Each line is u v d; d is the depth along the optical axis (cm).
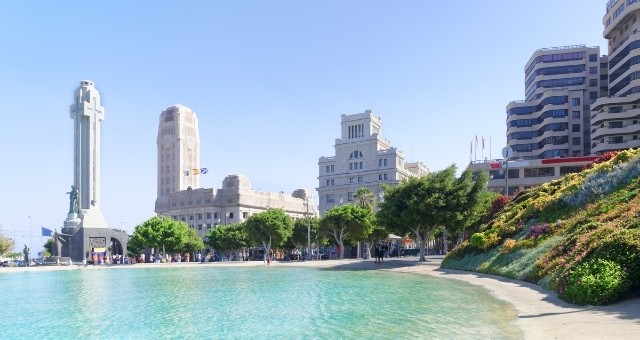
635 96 10019
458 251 4216
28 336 1524
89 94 9475
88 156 9281
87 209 8956
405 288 2620
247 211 16875
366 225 7425
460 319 1575
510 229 3694
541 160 9775
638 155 3238
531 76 13838
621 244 1758
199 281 3628
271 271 4838
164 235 8475
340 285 2916
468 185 4806
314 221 9119
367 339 1307
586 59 12694
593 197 3177
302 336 1387
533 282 2491
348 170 14962
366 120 15062
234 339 1384
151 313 1939
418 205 4725
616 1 11031
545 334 1259
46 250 12350
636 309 1483
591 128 11100
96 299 2494
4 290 3159
